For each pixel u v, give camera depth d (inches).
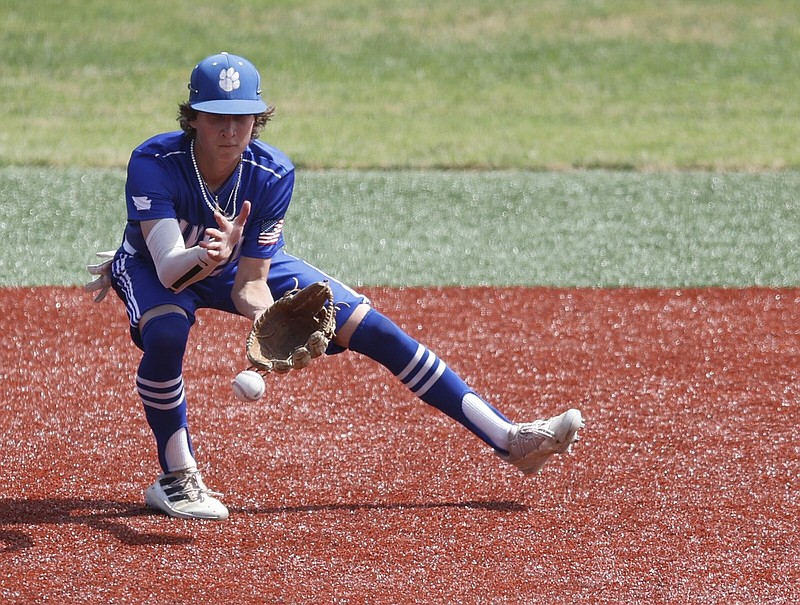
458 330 1026.1
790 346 980.6
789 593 552.1
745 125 2107.5
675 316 1072.8
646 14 2886.3
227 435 761.0
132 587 545.0
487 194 1596.9
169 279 581.6
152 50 2581.2
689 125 2106.3
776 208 1529.3
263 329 592.4
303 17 2842.0
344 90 2354.8
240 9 2888.8
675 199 1577.3
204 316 1037.8
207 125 578.2
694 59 2586.1
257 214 617.9
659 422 797.9
